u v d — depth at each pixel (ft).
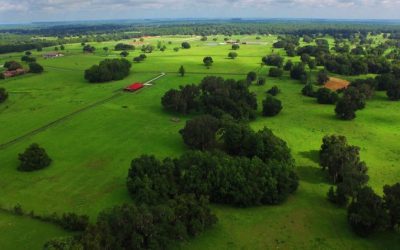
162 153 353.10
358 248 214.90
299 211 251.80
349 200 261.85
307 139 384.06
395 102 525.34
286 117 460.96
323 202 262.67
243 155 320.09
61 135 403.34
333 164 288.10
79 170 318.04
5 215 251.60
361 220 218.59
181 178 272.92
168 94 483.92
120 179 300.20
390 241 220.43
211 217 228.84
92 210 256.11
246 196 253.03
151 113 482.28
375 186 283.79
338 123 434.30
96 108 505.25
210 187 260.01
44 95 582.76
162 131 413.80
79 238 194.59
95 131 415.23
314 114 470.39
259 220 241.55
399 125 424.46
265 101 465.88
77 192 280.92
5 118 467.11
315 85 638.53
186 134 353.31
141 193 255.09
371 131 405.59
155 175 270.87
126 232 200.34
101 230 195.83
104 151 358.43
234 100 470.39
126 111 490.49
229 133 334.65
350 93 507.30
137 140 386.73
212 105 462.60
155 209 214.07
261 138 312.71
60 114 479.41
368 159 332.19
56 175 309.01
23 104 532.32
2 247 219.20
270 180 257.14
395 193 233.14
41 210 256.73
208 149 353.92
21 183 296.30
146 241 203.10
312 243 219.20
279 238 223.71
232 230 231.09
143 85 640.99
